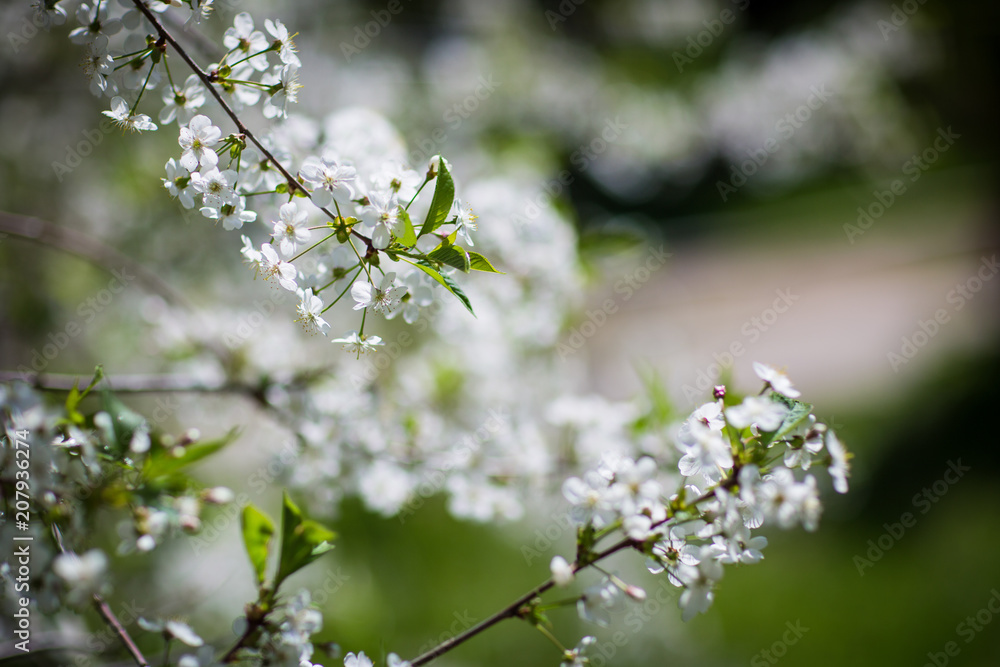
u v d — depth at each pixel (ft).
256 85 6.03
